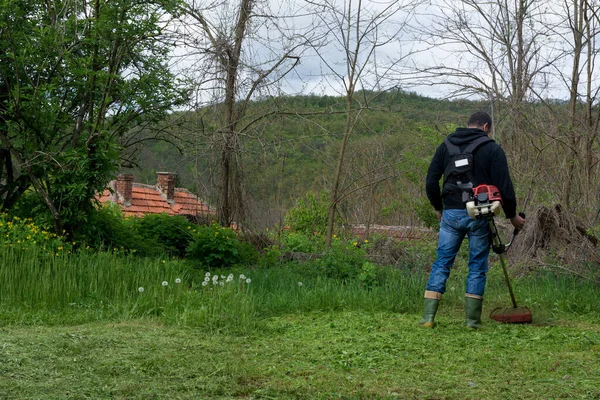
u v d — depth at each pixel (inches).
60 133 406.3
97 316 259.3
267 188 518.9
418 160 534.6
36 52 376.5
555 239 367.2
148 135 455.5
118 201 939.3
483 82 493.4
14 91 371.6
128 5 378.3
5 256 313.6
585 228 366.9
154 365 169.0
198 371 164.6
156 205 994.7
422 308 291.9
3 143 386.3
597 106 449.4
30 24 390.0
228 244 453.1
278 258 462.0
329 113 485.7
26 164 376.8
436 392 148.1
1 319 246.8
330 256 397.4
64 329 226.7
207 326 234.8
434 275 241.4
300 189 670.5
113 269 308.2
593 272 339.9
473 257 237.9
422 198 554.6
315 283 351.3
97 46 389.1
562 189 421.1
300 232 658.8
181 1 402.6
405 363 179.5
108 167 391.5
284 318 267.1
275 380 158.1
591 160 422.6
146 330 225.8
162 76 412.5
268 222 522.6
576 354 187.6
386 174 550.9
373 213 669.9
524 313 247.0
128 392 143.6
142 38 398.3
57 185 384.2
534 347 200.1
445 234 241.8
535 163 435.5
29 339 196.7
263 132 485.1
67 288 286.2
